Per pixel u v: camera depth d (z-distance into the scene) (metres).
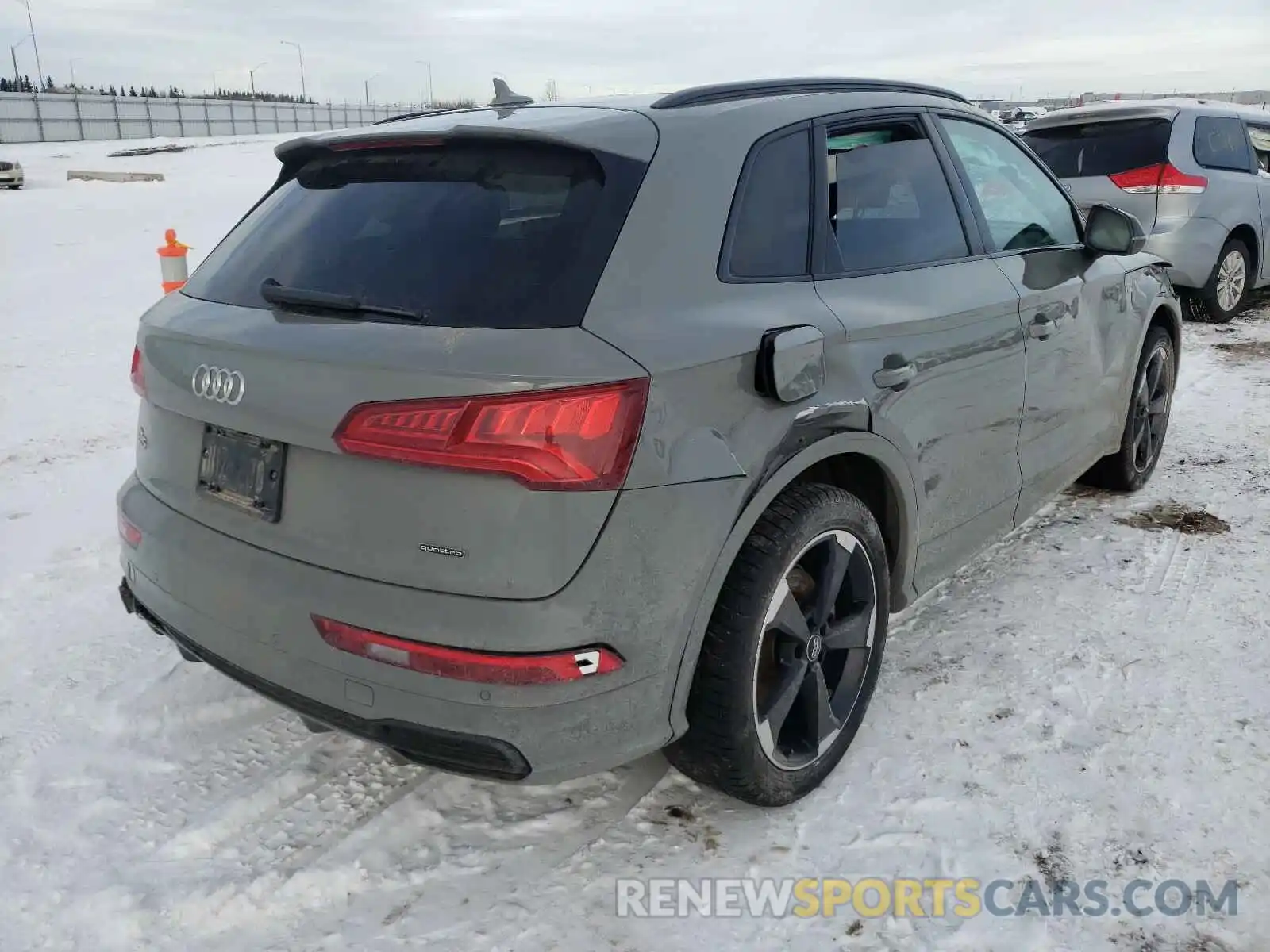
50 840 2.46
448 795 2.62
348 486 2.03
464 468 1.90
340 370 2.00
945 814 2.52
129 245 13.48
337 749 2.82
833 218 2.69
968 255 3.17
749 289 2.37
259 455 2.19
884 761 2.73
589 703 2.04
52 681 3.17
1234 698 2.98
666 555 2.07
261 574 2.17
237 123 67.19
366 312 2.11
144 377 2.51
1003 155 3.58
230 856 2.41
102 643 3.41
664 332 2.10
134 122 59.72
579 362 1.94
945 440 2.95
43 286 10.47
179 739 2.87
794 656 2.47
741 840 2.45
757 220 2.46
